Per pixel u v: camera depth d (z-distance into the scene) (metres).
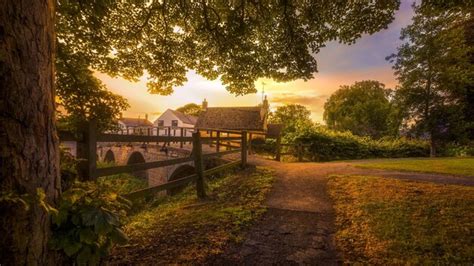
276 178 6.73
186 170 15.03
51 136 1.80
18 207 1.51
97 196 1.96
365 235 3.12
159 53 5.84
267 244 2.97
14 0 1.52
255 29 5.75
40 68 1.69
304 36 5.43
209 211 4.10
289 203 4.57
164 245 2.88
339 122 41.84
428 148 16.12
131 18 5.20
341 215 3.89
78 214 1.73
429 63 14.38
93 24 4.39
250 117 30.50
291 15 5.15
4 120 1.47
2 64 1.46
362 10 4.80
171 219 3.74
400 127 18.25
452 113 14.03
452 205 3.89
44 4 1.73
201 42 6.12
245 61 6.24
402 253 2.65
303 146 14.94
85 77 4.04
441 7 4.76
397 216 3.59
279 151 12.53
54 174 1.81
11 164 1.50
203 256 2.65
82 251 1.72
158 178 16.08
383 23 4.88
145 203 5.23
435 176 6.52
